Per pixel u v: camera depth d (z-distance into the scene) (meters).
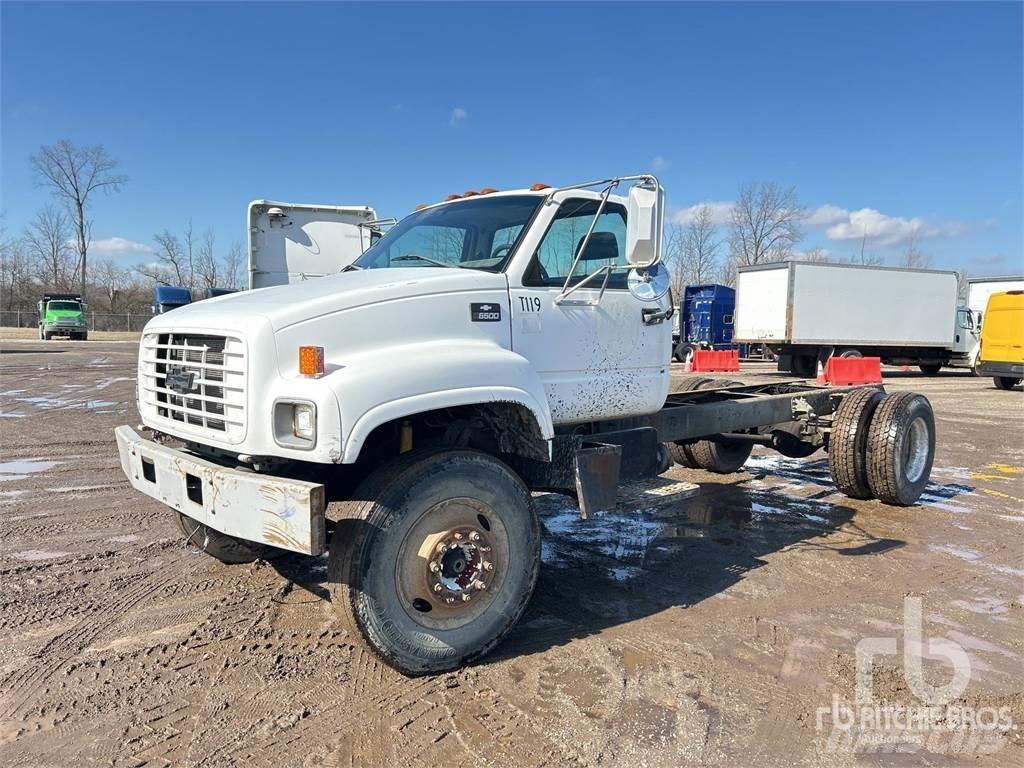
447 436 3.85
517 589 3.70
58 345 36.81
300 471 3.56
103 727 3.00
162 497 3.67
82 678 3.40
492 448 4.06
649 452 4.85
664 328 4.84
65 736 2.93
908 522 6.29
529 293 4.02
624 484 4.68
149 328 4.02
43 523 5.86
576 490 3.94
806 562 5.20
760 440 7.04
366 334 3.40
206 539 4.75
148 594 4.43
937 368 27.03
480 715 3.11
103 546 5.31
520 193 4.39
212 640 3.81
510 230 4.17
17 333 50.81
